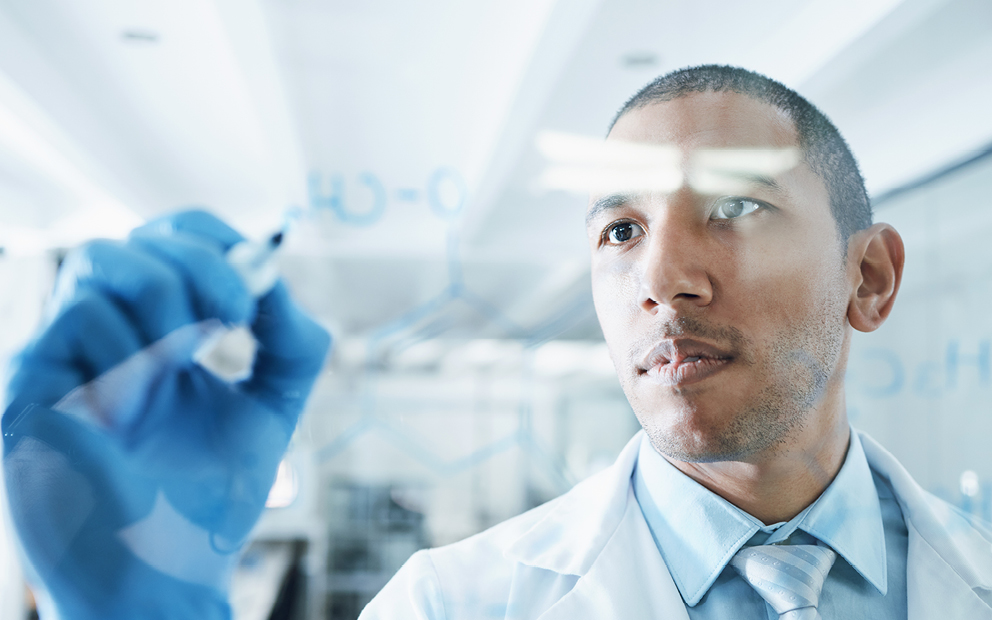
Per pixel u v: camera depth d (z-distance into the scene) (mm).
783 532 442
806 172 427
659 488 478
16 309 558
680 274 391
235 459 455
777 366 402
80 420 402
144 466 424
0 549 396
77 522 400
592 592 440
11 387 397
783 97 448
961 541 504
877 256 457
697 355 396
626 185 435
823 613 427
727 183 417
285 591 621
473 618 450
